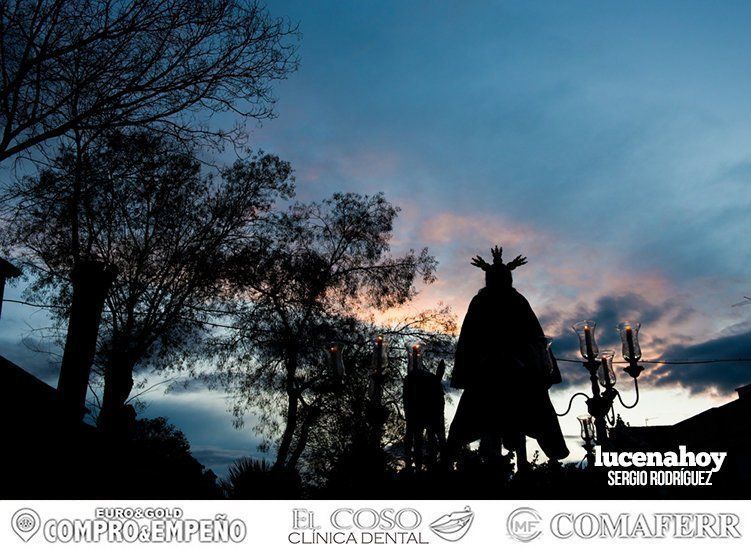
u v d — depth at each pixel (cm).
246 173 2239
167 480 518
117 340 1891
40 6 1173
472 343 710
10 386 1022
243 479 440
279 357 2373
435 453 648
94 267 1321
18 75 1146
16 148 1191
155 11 1249
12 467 519
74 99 1254
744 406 1335
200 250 2128
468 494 423
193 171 1961
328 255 2620
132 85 1259
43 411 915
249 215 2270
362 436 487
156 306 2045
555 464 470
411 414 665
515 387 677
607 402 770
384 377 736
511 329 702
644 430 765
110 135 1420
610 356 812
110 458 544
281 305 2412
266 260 2314
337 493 440
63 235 1839
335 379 863
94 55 1238
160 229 1975
